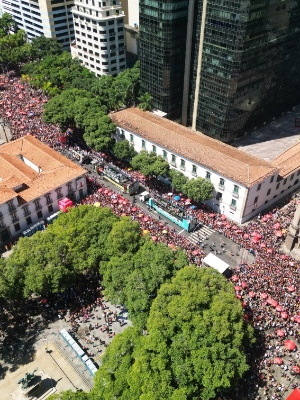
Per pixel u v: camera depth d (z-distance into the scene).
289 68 132.75
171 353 55.06
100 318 75.25
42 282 67.56
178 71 128.00
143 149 114.12
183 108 137.25
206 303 59.28
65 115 117.12
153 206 100.94
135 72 143.25
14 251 73.44
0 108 151.38
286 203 104.81
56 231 75.56
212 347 55.19
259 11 103.50
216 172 96.44
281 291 76.94
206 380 53.28
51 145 127.31
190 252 86.75
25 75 165.38
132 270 67.56
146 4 117.81
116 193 107.75
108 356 58.75
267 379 64.69
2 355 69.88
